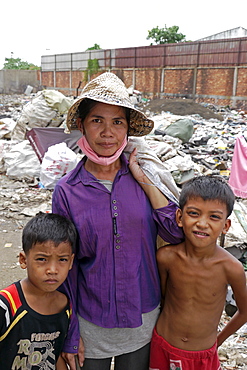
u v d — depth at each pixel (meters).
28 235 1.61
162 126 11.22
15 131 10.52
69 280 1.79
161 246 2.01
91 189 1.73
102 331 1.76
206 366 1.83
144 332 1.84
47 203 6.94
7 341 1.64
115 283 1.71
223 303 1.84
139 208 1.73
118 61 28.97
